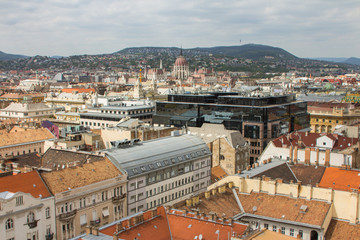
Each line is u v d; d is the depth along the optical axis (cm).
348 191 10306
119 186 11656
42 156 14425
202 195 10931
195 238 8794
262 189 11306
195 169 14675
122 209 11781
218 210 10425
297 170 13200
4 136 18512
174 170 13675
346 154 14200
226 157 17612
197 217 9406
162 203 13262
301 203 10500
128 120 19212
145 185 12519
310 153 14800
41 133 19788
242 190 11444
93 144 16600
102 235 8331
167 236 8994
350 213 10075
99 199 11094
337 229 9944
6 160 13638
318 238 9700
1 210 8856
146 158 12900
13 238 9119
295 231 9975
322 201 10412
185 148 14562
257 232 8275
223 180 11969
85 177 11038
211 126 19075
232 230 8825
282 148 16062
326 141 16775
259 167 13188
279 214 10300
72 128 18100
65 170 10975
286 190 10919
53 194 10019
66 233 10256
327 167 12988
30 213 9462
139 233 8744
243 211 10662
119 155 12531
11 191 9550
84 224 10688
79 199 10544
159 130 17875
